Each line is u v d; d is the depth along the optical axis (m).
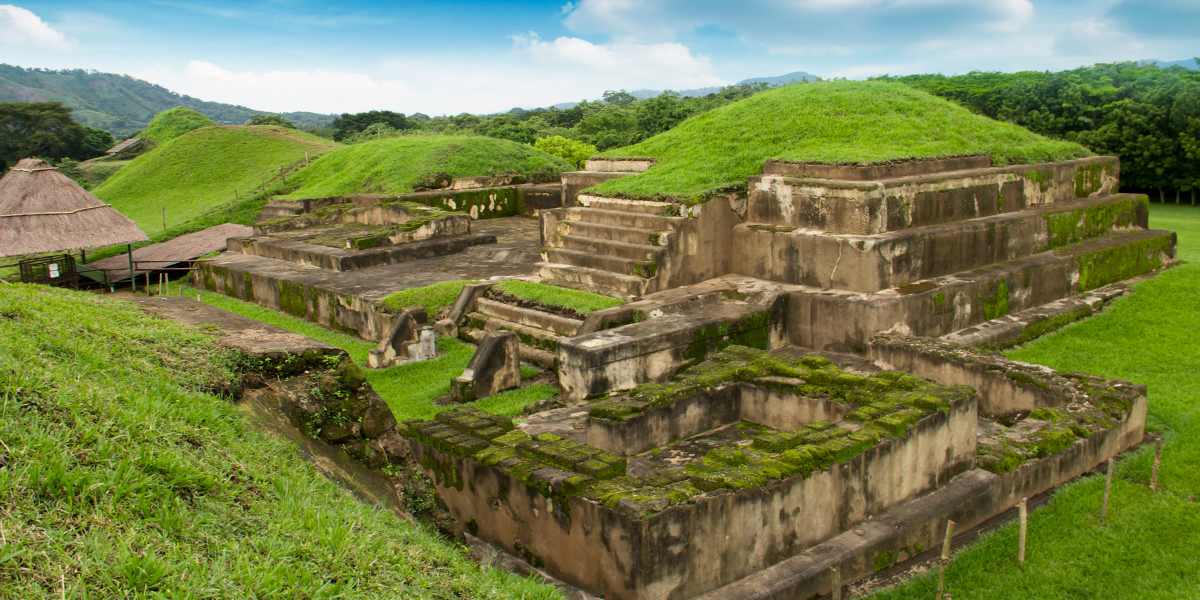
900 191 11.79
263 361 5.27
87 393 3.89
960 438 6.91
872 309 10.53
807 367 8.04
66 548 2.97
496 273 14.45
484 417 6.79
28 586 2.75
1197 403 9.18
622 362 9.60
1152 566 6.04
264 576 3.22
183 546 3.25
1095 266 13.84
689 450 7.43
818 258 11.77
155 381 4.52
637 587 4.90
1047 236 13.84
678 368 10.23
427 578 3.93
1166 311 12.59
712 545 5.21
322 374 5.46
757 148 14.27
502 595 4.19
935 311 11.30
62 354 4.43
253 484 3.98
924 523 6.27
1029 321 12.05
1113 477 7.52
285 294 14.62
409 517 5.21
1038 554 6.22
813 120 14.73
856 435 6.14
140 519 3.29
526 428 8.41
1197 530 6.50
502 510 5.90
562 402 9.37
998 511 6.93
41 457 3.28
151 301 6.78
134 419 3.82
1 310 4.81
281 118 54.94
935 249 11.99
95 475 3.34
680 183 13.19
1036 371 8.61
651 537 4.86
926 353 9.38
